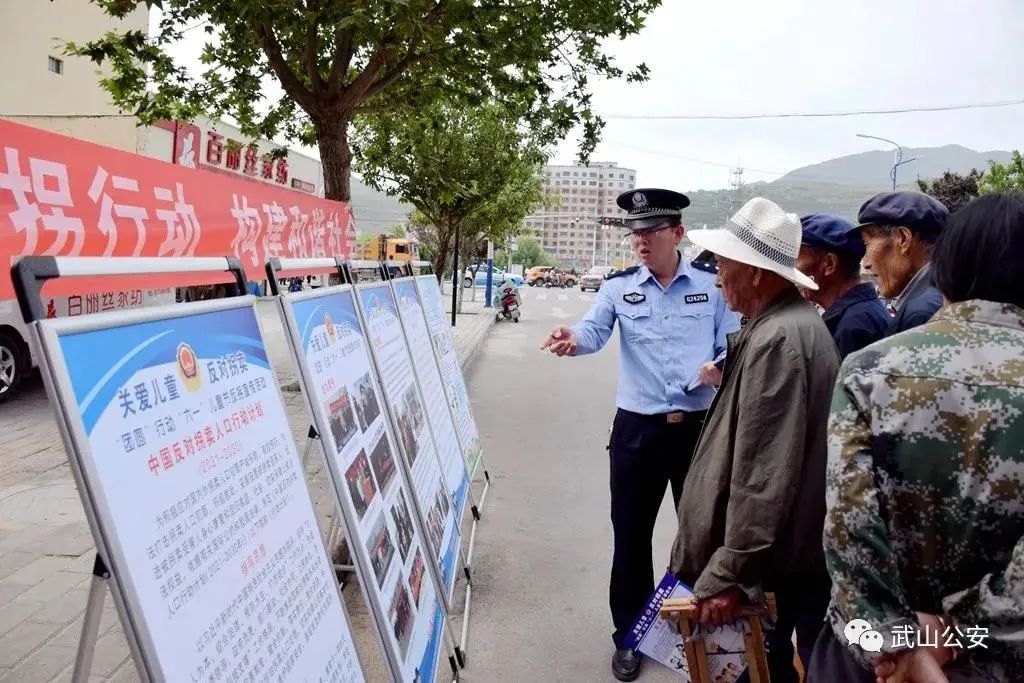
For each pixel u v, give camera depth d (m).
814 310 2.17
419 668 2.22
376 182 12.48
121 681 2.69
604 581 3.98
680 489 3.14
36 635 2.98
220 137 12.24
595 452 6.73
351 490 2.03
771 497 1.94
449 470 3.72
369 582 1.94
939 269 1.54
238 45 6.55
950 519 1.40
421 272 4.91
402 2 5.05
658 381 3.08
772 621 2.05
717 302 3.14
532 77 6.91
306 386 1.96
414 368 3.41
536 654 3.24
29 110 12.09
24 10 11.90
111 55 6.41
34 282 1.13
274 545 1.55
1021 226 1.44
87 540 3.94
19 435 6.20
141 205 3.53
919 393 1.42
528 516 4.94
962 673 1.40
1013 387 1.37
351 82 7.02
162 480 1.24
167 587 1.19
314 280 15.96
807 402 1.99
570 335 3.19
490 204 14.26
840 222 2.92
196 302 1.52
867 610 1.40
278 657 1.45
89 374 1.14
